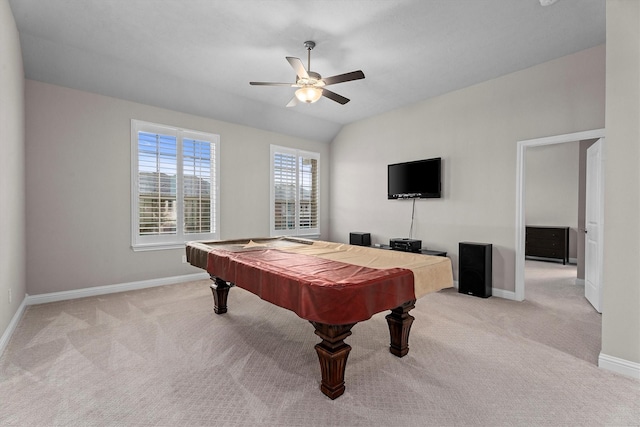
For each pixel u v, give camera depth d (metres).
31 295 3.46
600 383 1.97
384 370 2.13
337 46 3.21
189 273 4.66
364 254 2.71
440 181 4.53
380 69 3.73
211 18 2.75
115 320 3.03
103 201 3.91
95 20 2.79
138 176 4.17
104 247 3.93
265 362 2.23
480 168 4.14
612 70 2.10
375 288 1.68
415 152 4.91
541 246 6.97
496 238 4.00
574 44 3.17
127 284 4.11
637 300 2.03
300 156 6.05
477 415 1.66
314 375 2.06
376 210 5.55
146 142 4.23
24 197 3.33
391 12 2.65
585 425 1.58
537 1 2.51
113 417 1.63
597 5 2.54
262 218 5.47
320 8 2.60
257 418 1.63
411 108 4.95
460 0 2.49
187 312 3.29
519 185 3.78
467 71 3.79
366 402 1.77
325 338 1.79
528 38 3.05
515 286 3.82
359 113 5.43
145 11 2.65
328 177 6.51
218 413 1.67
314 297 1.59
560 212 6.92
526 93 3.71
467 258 4.04
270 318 3.14
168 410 1.69
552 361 2.26
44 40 3.12
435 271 2.18
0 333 2.35
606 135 2.13
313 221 6.28
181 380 1.98
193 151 4.67
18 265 3.00
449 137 4.47
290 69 3.75
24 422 1.58
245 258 2.46
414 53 3.35
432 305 3.60
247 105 4.87
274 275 1.89
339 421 1.61
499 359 2.29
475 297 3.94
